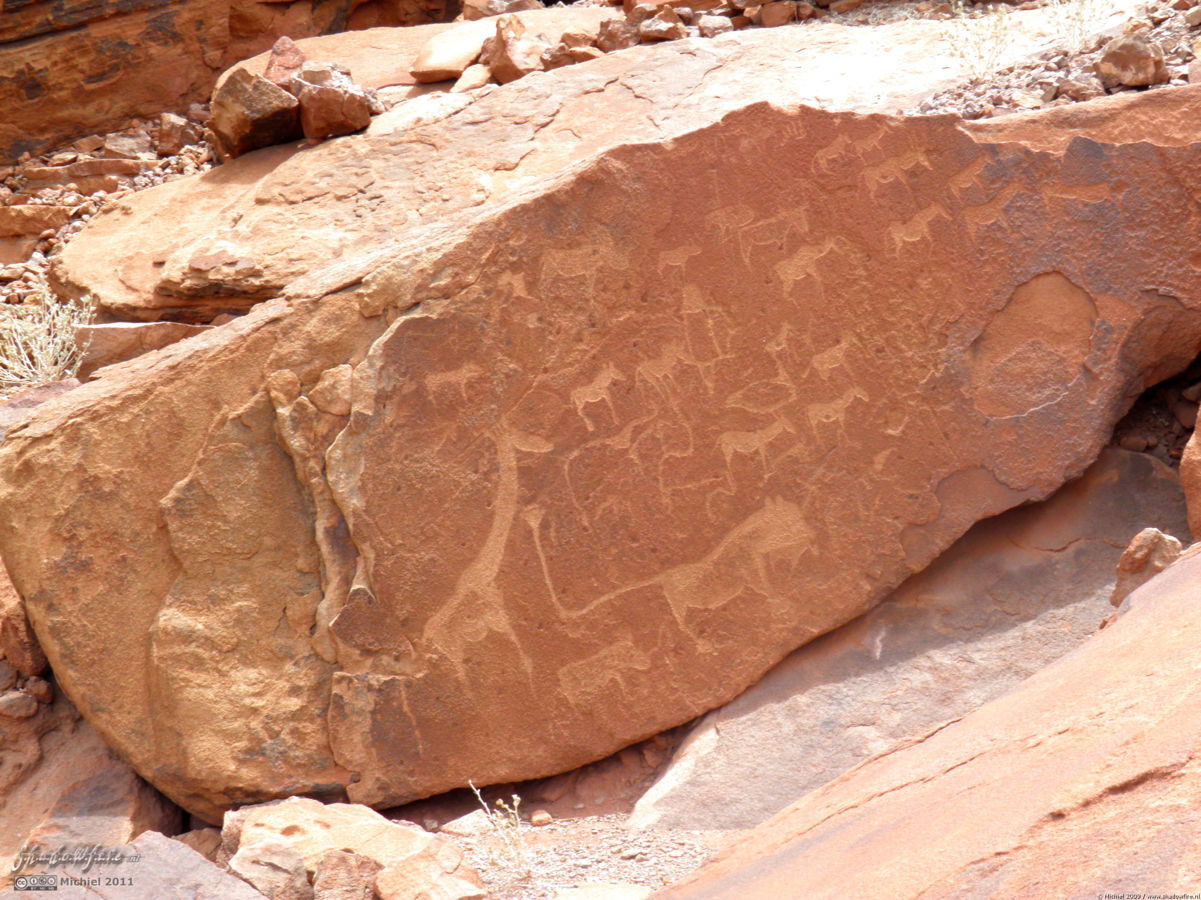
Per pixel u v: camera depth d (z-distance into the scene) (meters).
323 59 7.44
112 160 7.53
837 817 2.27
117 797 3.59
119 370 3.80
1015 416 3.89
